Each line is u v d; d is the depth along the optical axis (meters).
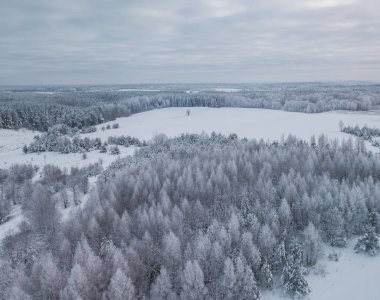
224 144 121.75
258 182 69.56
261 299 43.31
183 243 51.28
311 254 48.62
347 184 67.56
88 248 46.66
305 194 58.41
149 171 81.75
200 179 73.69
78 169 114.25
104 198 69.94
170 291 40.59
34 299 40.66
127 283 39.06
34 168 121.12
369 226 53.91
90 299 40.00
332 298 42.81
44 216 67.94
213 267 44.00
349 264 48.91
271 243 48.06
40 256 51.25
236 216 54.31
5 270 48.50
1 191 97.00
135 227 57.44
